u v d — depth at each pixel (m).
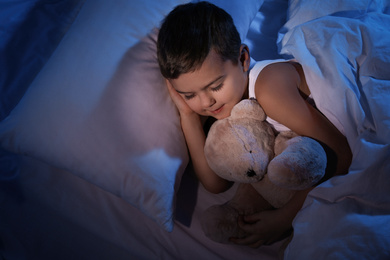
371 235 0.55
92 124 0.72
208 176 0.83
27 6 1.01
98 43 0.78
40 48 0.99
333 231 0.60
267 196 0.76
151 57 0.82
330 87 0.76
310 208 0.66
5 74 0.93
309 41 0.86
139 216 0.86
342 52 0.81
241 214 0.80
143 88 0.78
